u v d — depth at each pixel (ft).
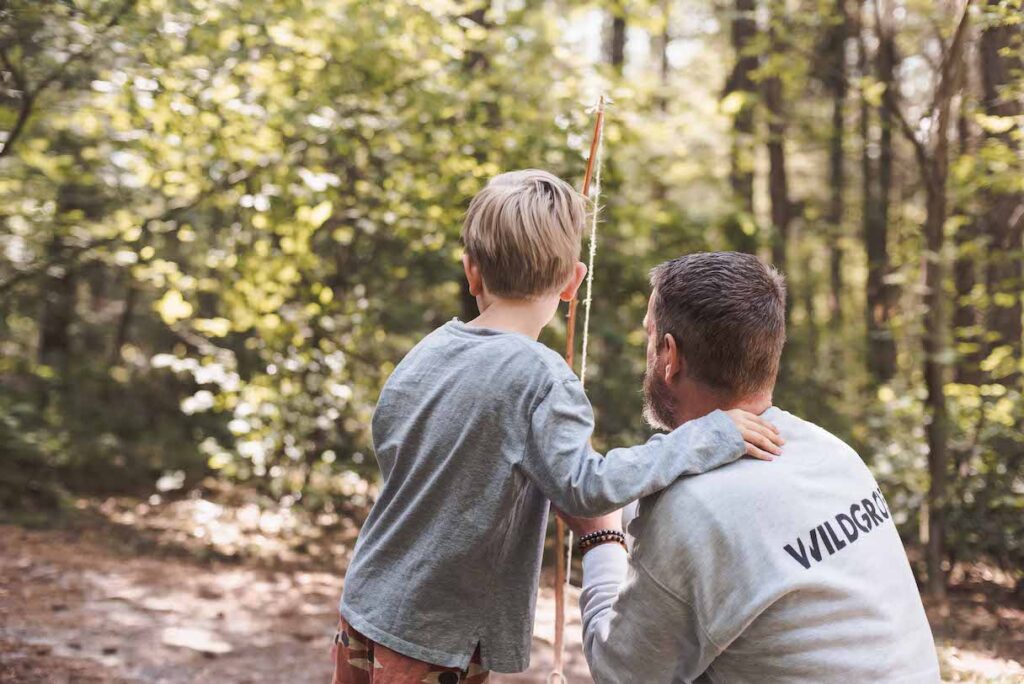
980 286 22.03
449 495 5.24
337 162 22.50
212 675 12.57
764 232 27.04
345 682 5.60
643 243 25.53
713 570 4.73
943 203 18.97
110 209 25.27
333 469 22.68
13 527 21.84
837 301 51.47
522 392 5.18
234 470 23.30
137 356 36.96
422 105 21.02
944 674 11.08
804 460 4.94
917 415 22.06
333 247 24.03
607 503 4.80
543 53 22.57
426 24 21.18
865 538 4.86
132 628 14.20
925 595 18.62
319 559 21.30
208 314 27.12
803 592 4.67
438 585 5.24
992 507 19.51
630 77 26.37
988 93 19.45
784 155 42.70
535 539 5.54
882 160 40.83
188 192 21.61
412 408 5.46
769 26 23.32
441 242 22.06
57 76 15.92
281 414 22.21
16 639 12.92
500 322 5.62
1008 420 19.90
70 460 28.07
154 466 30.58
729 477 4.82
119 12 15.08
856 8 23.86
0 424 25.53
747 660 4.84
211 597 16.66
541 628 15.40
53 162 23.52
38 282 26.23
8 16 13.34
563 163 21.54
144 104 17.67
